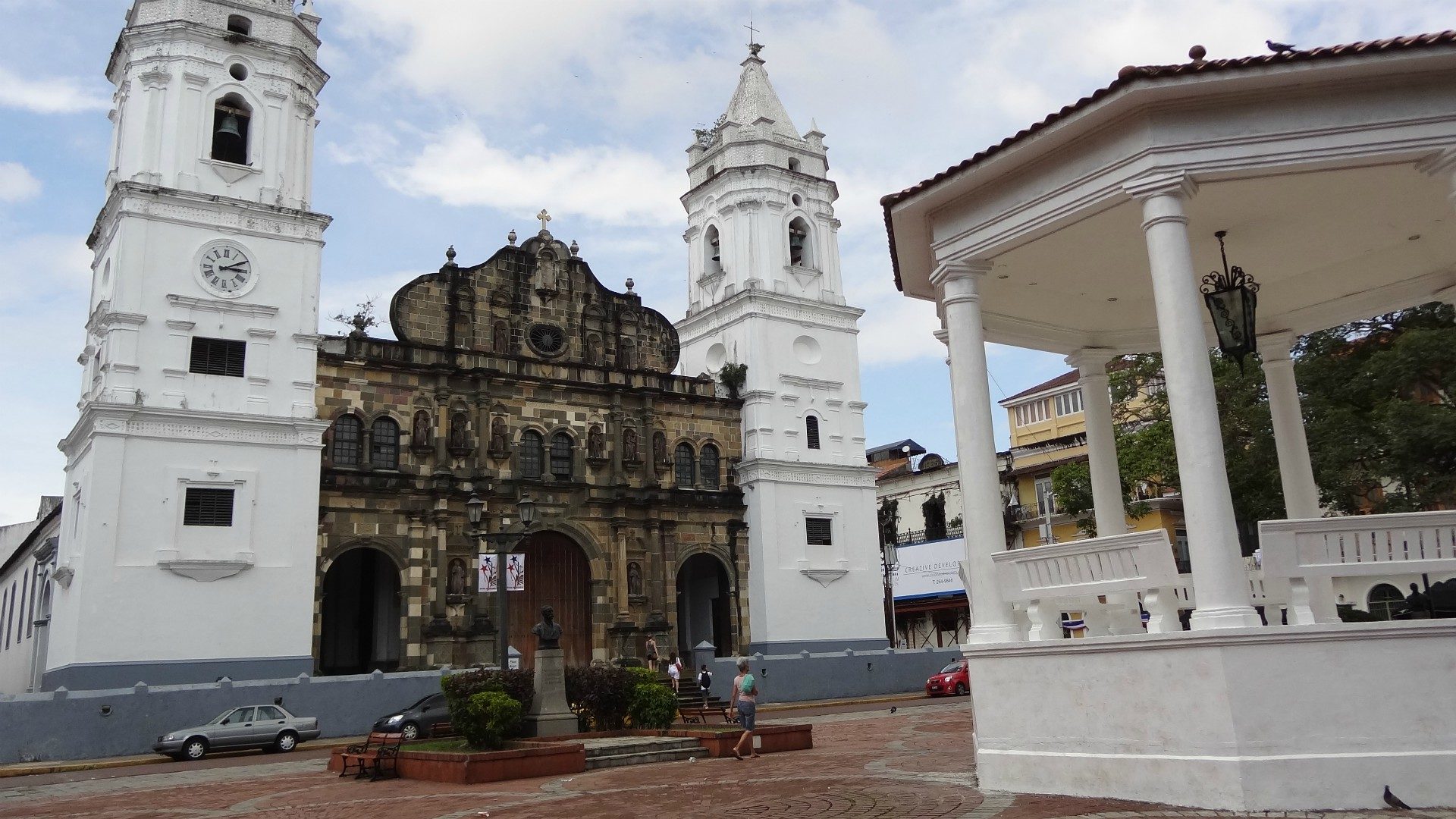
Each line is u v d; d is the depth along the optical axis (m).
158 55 41.66
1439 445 27.30
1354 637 12.16
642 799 16.34
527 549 48.22
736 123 58.53
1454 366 28.06
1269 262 17.08
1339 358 32.22
